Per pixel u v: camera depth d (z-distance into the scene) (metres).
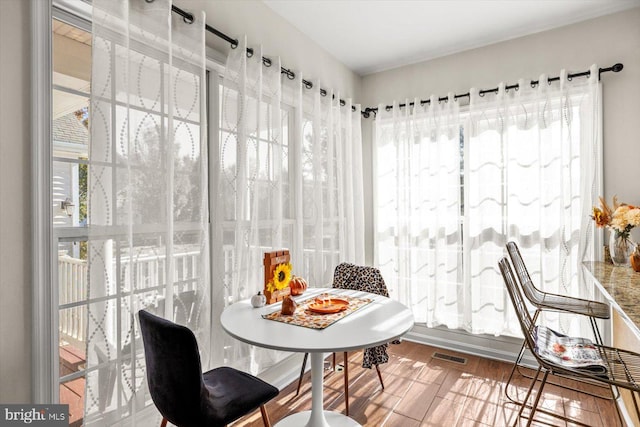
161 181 1.62
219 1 2.05
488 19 2.62
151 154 1.59
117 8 1.43
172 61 1.71
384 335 1.43
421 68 3.27
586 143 2.53
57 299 1.38
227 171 2.01
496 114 2.84
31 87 1.28
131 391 1.49
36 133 1.29
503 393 2.35
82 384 1.56
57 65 1.50
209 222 2.03
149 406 1.60
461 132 3.05
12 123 1.24
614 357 1.71
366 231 3.56
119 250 1.45
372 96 3.54
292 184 2.53
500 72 2.90
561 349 1.80
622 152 2.44
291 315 1.70
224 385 1.50
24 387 1.27
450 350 3.10
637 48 2.41
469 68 3.03
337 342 1.36
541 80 2.64
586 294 2.48
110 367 1.43
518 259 2.42
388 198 3.39
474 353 2.99
